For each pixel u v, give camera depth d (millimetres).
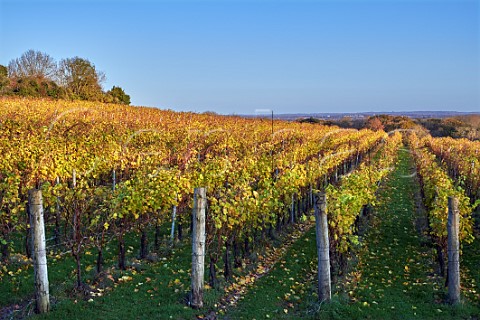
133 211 8242
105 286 7574
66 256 8711
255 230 10719
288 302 7570
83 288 7297
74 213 8094
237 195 8984
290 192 11594
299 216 13750
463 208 9164
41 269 6383
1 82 38938
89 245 9000
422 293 7910
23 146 11711
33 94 39406
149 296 7309
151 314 6668
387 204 16047
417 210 15109
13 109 21547
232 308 7238
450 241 7473
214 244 8484
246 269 9016
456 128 62219
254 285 8250
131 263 8688
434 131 64125
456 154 21578
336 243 8633
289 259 9773
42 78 47656
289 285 8297
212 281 7887
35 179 9648
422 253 10305
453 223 7449
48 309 6461
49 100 33719
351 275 8773
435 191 11328
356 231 11477
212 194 10250
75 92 48812
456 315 7098
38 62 54500
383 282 8477
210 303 7242
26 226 8469
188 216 11406
